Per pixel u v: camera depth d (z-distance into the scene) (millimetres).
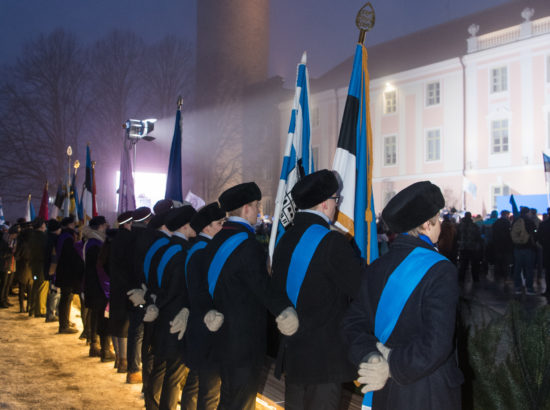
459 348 3045
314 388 2580
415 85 30453
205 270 3152
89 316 7160
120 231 5609
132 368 5254
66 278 7793
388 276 1962
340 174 3746
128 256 5480
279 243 2869
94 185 9922
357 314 2100
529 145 25641
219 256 3055
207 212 3604
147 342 4367
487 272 14438
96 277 6316
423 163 30000
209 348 3184
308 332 2582
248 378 2990
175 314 3885
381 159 32281
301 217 2785
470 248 12242
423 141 30000
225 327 2998
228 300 2990
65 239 7855
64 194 12594
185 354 3533
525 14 26219
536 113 25438
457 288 1845
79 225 10102
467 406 2975
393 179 31531
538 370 2855
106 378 5520
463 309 3256
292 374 2621
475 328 3104
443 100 29141
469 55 27750
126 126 8742
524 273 10688
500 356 2949
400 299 1890
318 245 2592
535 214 12055
